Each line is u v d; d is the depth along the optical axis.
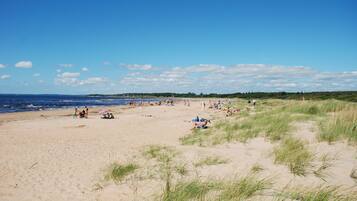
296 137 11.04
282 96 108.94
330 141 10.16
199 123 22.77
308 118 15.83
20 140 16.94
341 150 9.02
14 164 10.83
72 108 59.47
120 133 20.67
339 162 7.85
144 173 8.62
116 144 15.38
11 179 8.95
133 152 12.77
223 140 12.66
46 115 38.69
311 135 11.63
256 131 13.31
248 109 36.94
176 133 20.69
